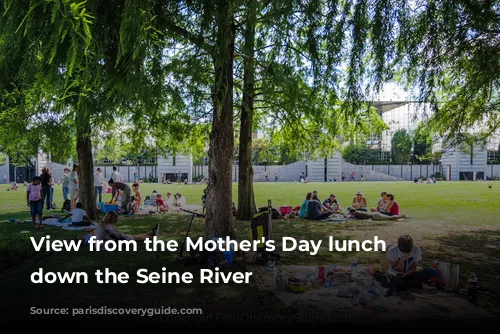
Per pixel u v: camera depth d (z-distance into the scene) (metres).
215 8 6.16
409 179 69.19
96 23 5.02
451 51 7.31
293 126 13.81
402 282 5.09
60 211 15.42
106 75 5.46
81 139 12.99
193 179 57.16
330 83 7.12
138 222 12.87
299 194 27.56
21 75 5.17
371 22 6.17
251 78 8.46
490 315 4.26
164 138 14.02
